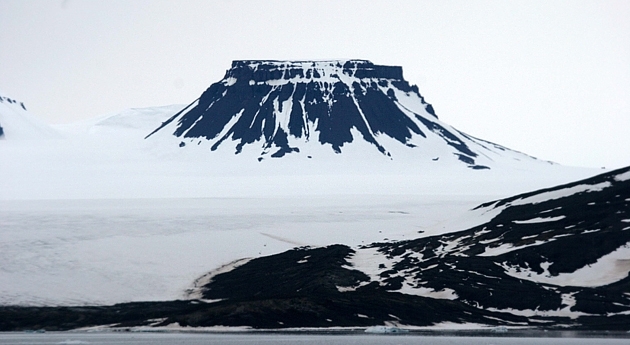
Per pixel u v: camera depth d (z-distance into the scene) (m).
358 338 183.75
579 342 174.38
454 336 186.38
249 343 175.12
